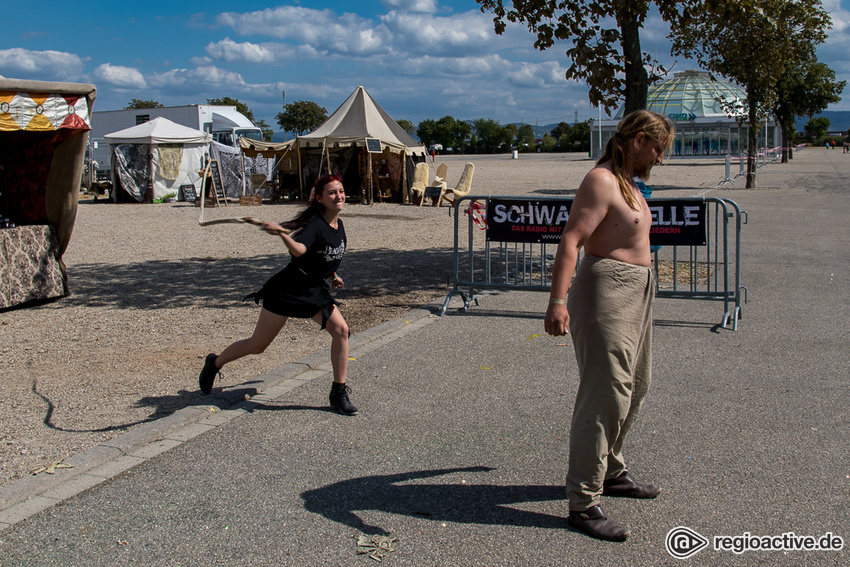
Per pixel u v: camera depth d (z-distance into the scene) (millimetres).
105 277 10281
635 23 8734
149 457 4023
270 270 10734
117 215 20422
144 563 2975
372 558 2986
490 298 8273
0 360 6094
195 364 5891
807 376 5242
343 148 24141
